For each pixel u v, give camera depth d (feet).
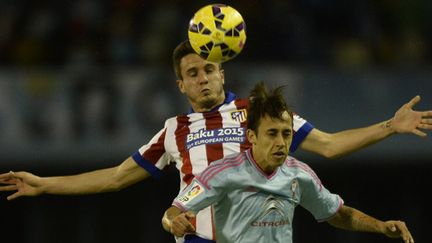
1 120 150.82
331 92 156.46
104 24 171.42
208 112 83.15
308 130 83.41
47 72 152.35
